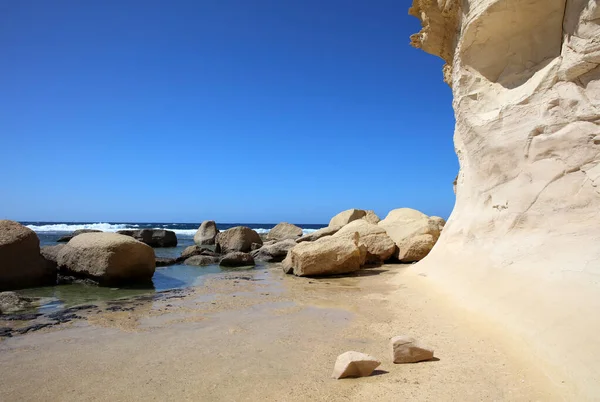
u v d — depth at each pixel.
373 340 5.22
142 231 23.58
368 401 3.41
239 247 19.52
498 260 6.09
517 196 6.27
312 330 5.79
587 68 5.54
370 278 11.05
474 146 7.57
